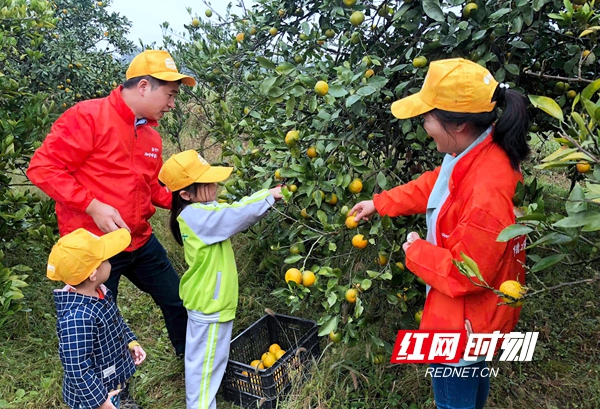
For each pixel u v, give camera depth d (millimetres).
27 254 3949
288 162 2670
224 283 2379
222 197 2994
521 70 2654
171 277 2740
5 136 3275
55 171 2189
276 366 2535
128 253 2490
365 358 2744
